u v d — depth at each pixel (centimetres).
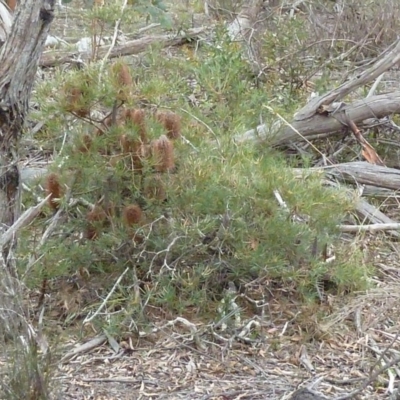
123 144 297
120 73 298
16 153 282
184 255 306
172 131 309
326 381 278
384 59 392
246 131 374
